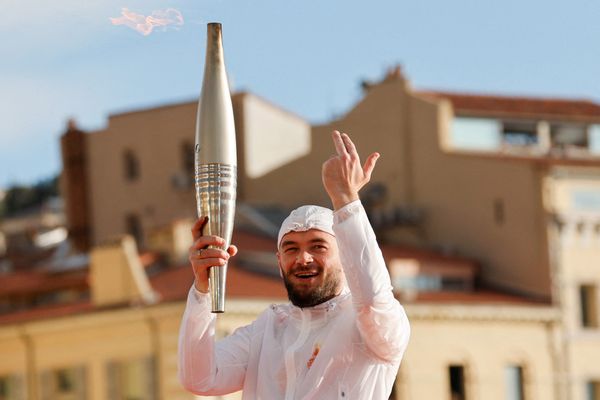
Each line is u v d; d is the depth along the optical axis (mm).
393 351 13820
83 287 70625
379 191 79875
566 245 72875
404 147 79562
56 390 66188
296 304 14164
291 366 14062
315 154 84250
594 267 73188
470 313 68312
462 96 85188
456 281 71812
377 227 78938
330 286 14125
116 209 96000
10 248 102312
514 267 73562
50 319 65812
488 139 82938
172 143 94312
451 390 67938
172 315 62781
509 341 69375
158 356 63125
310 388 13945
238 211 78062
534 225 73125
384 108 80438
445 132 78375
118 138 96250
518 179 74000
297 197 85125
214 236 13773
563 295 72000
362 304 13625
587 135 85250
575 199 73750
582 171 73875
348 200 13766
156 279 68938
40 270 76375
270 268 67375
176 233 71500
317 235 14125
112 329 64438
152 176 94812
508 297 72000
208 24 13734
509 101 84875
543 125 84250
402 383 66562
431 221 77688
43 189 146000
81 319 65000
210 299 14055
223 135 13719
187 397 62281
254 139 89812
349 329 13969
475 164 76000
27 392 66625
